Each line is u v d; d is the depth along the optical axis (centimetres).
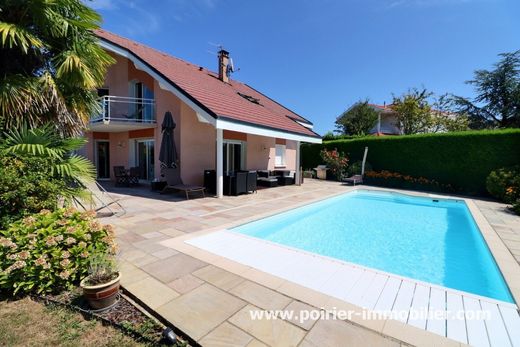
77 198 481
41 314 272
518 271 397
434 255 574
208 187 1090
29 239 303
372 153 1667
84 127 588
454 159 1334
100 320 265
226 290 317
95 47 539
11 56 479
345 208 1035
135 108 1342
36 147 405
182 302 288
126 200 891
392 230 755
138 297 296
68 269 304
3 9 434
